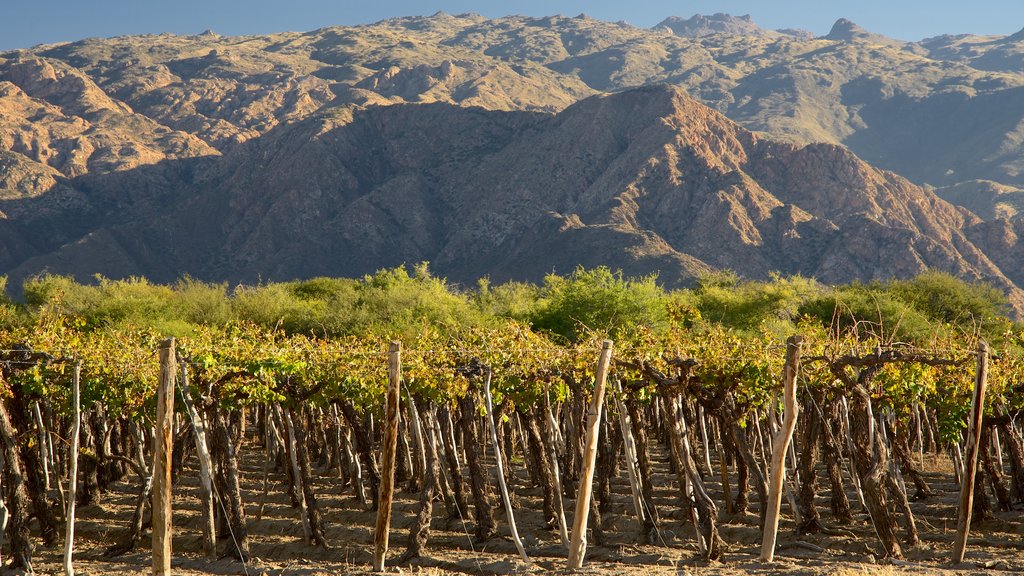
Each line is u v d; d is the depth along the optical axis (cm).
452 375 1686
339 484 2742
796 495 2131
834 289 5762
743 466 2028
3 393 1562
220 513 1905
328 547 1830
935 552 1583
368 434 2578
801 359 1548
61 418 2414
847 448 1939
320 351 1762
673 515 2070
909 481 2491
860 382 1548
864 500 1836
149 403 1742
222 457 1877
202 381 1698
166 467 1288
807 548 1705
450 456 2042
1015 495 2112
